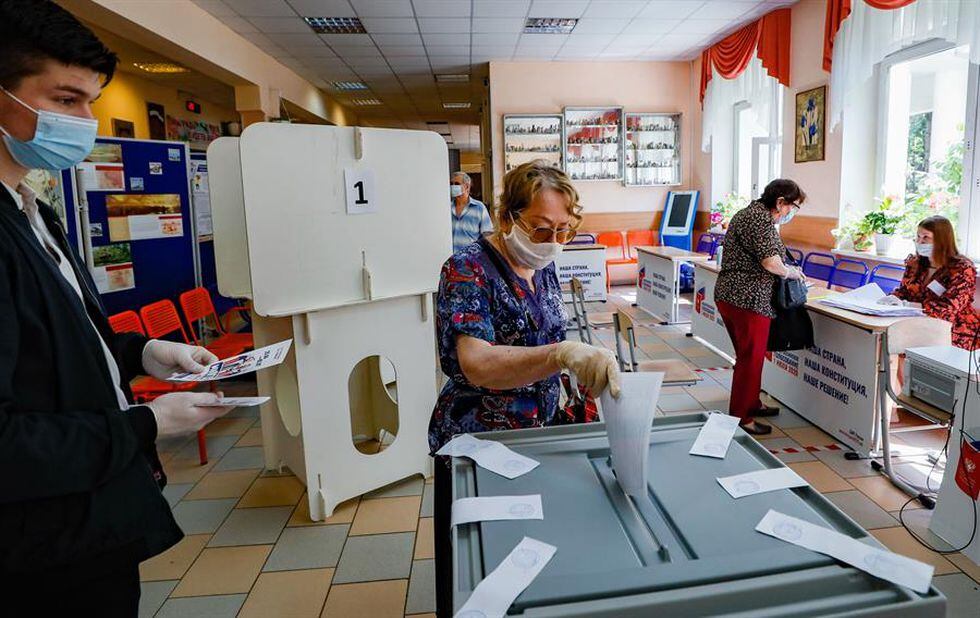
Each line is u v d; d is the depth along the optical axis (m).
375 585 2.15
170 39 5.22
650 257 6.56
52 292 0.86
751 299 3.20
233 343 3.97
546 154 8.47
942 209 4.66
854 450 3.06
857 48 5.04
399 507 2.68
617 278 8.62
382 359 3.35
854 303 3.22
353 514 2.63
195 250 5.10
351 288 2.53
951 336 2.96
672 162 8.65
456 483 1.07
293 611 2.03
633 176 8.62
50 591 0.88
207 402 0.93
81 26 0.87
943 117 4.73
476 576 0.81
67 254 1.06
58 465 0.76
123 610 0.97
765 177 7.12
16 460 0.73
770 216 3.13
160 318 3.71
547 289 1.45
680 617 0.72
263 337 2.82
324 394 2.52
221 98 9.95
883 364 2.74
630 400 0.97
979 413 2.17
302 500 2.77
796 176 6.25
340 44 7.19
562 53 7.91
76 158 0.94
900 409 3.43
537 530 0.90
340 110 11.98
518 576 0.79
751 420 3.39
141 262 4.66
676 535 0.88
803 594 0.75
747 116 7.84
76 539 0.84
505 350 1.18
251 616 2.01
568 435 1.23
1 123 0.86
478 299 1.30
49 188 3.90
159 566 2.30
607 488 1.02
